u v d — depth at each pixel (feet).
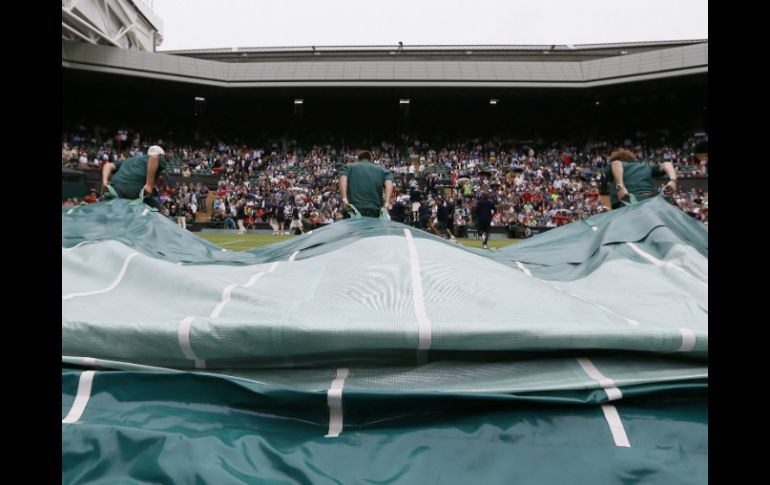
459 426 4.56
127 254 9.49
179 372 4.97
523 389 4.80
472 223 64.18
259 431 4.56
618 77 97.60
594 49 112.16
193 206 71.82
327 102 117.29
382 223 12.32
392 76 101.71
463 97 111.45
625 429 4.50
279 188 84.89
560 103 114.73
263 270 9.94
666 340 5.10
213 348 5.29
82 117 107.65
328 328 5.13
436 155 110.01
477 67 101.81
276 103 117.60
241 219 67.31
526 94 106.73
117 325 5.42
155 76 98.27
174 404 4.84
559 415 4.66
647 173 16.93
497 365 5.34
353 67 102.12
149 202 17.66
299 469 4.02
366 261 8.97
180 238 14.70
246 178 95.04
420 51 112.78
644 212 13.29
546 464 4.14
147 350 5.41
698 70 91.35
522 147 113.29
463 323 5.29
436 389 5.14
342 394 4.62
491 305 6.62
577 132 114.93
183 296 7.52
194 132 115.65
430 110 117.80
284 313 6.25
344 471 4.04
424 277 7.68
